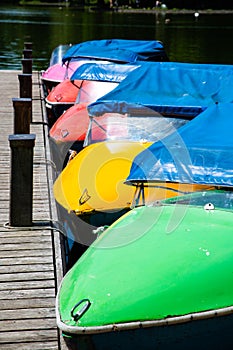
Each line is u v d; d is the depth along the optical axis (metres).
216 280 4.65
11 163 6.97
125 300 4.46
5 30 44.31
